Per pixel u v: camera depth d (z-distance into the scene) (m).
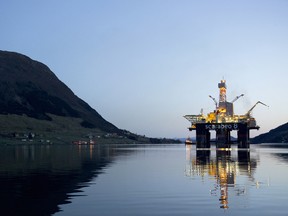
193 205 31.86
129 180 49.69
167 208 30.69
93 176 54.66
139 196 36.47
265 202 32.91
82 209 30.33
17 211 29.50
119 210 29.94
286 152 156.50
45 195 36.88
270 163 81.50
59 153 144.50
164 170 64.62
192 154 133.88
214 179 50.00
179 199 34.69
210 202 33.12
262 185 43.59
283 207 30.78
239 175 54.84
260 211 29.36
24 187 42.38
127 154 138.00
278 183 45.41
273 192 38.31
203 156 117.31
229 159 98.88
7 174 57.09
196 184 44.94
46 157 111.00
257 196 35.97
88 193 38.31
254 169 65.31
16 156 117.00
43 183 46.12
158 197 35.88
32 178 51.56
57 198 35.16
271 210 29.67
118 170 64.88
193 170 64.19
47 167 71.06
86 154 136.12
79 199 34.81
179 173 58.91
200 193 38.03
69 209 30.28
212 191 39.28
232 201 33.53
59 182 47.16
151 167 71.62
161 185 44.31
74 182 47.31
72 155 126.31
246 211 29.38
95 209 30.30
